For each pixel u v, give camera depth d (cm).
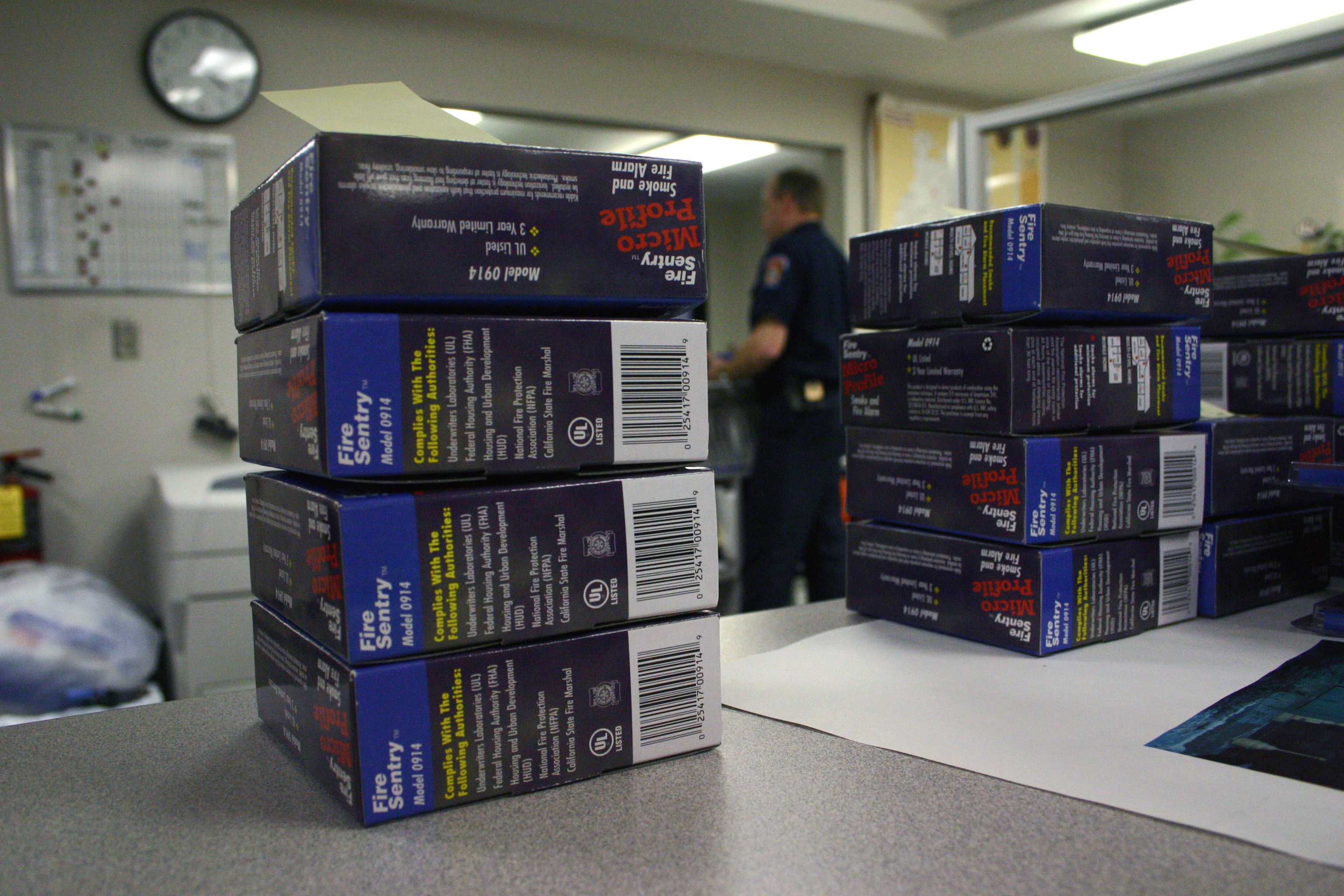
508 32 298
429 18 285
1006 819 44
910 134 380
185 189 257
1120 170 351
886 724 57
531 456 48
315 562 48
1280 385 92
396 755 46
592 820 45
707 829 44
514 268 47
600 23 296
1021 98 398
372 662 45
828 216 384
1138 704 59
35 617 175
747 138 349
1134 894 37
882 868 40
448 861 42
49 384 246
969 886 38
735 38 314
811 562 241
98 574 253
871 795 47
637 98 324
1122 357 73
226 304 263
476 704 47
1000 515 70
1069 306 69
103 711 65
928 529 77
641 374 51
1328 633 76
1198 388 78
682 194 52
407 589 45
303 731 52
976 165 196
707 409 53
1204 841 41
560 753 49
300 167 45
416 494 45
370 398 44
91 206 248
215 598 187
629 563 51
